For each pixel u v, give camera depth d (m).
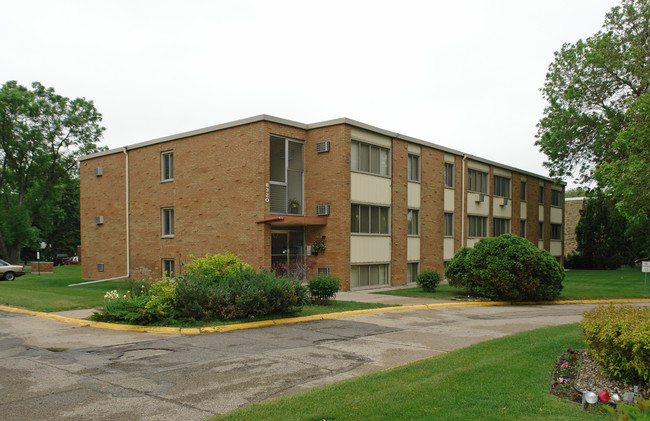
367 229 22.83
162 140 24.45
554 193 42.94
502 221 34.88
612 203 33.88
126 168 26.55
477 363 7.66
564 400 5.86
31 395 6.54
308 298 16.11
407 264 25.77
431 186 27.39
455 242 29.28
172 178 24.17
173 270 23.88
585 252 46.09
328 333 11.52
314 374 7.64
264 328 12.17
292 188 21.81
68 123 46.81
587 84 29.78
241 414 5.36
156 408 5.98
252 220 20.30
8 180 45.34
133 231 26.09
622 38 28.77
